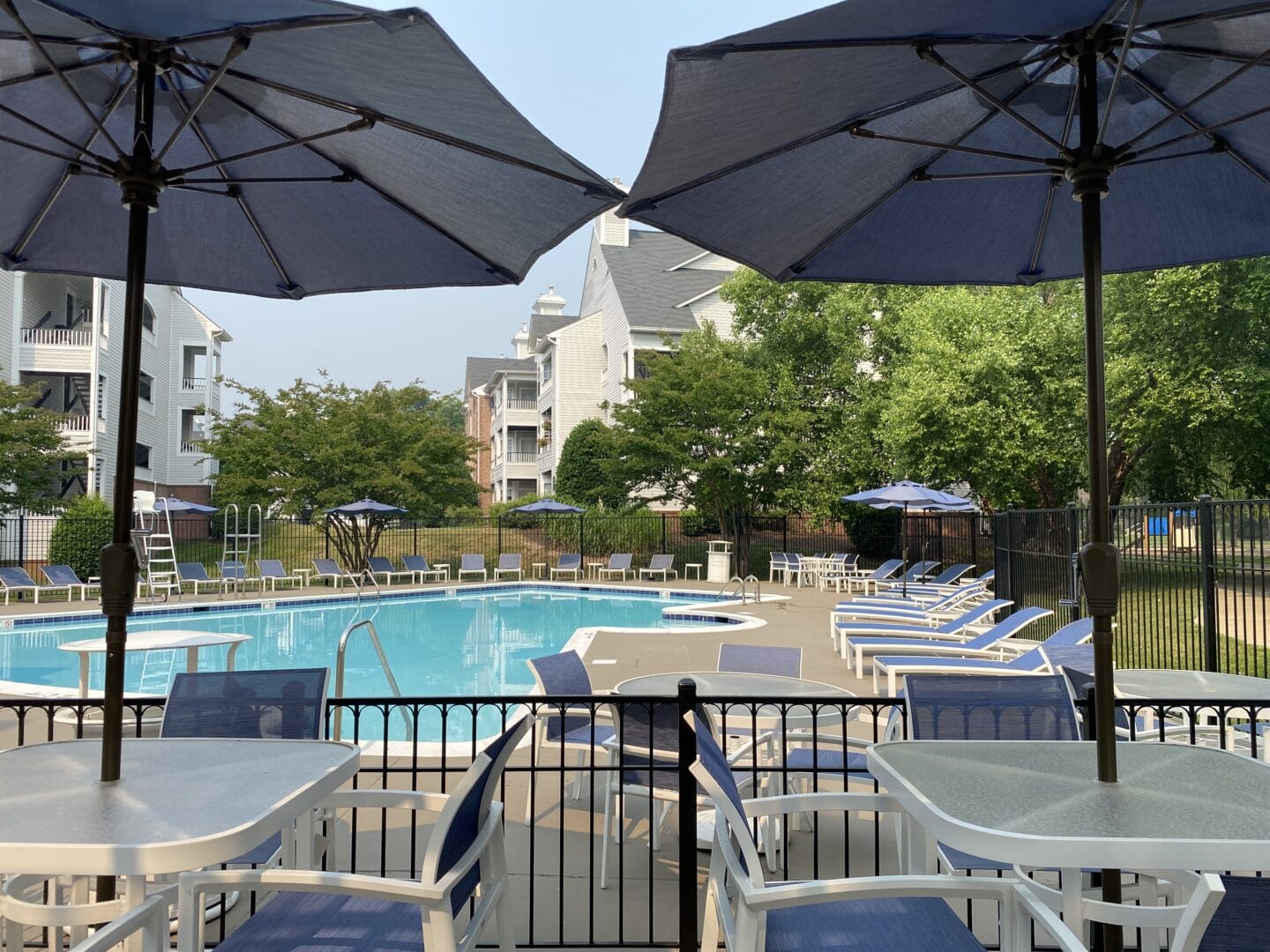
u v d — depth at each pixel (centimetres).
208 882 238
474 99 251
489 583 2339
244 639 675
